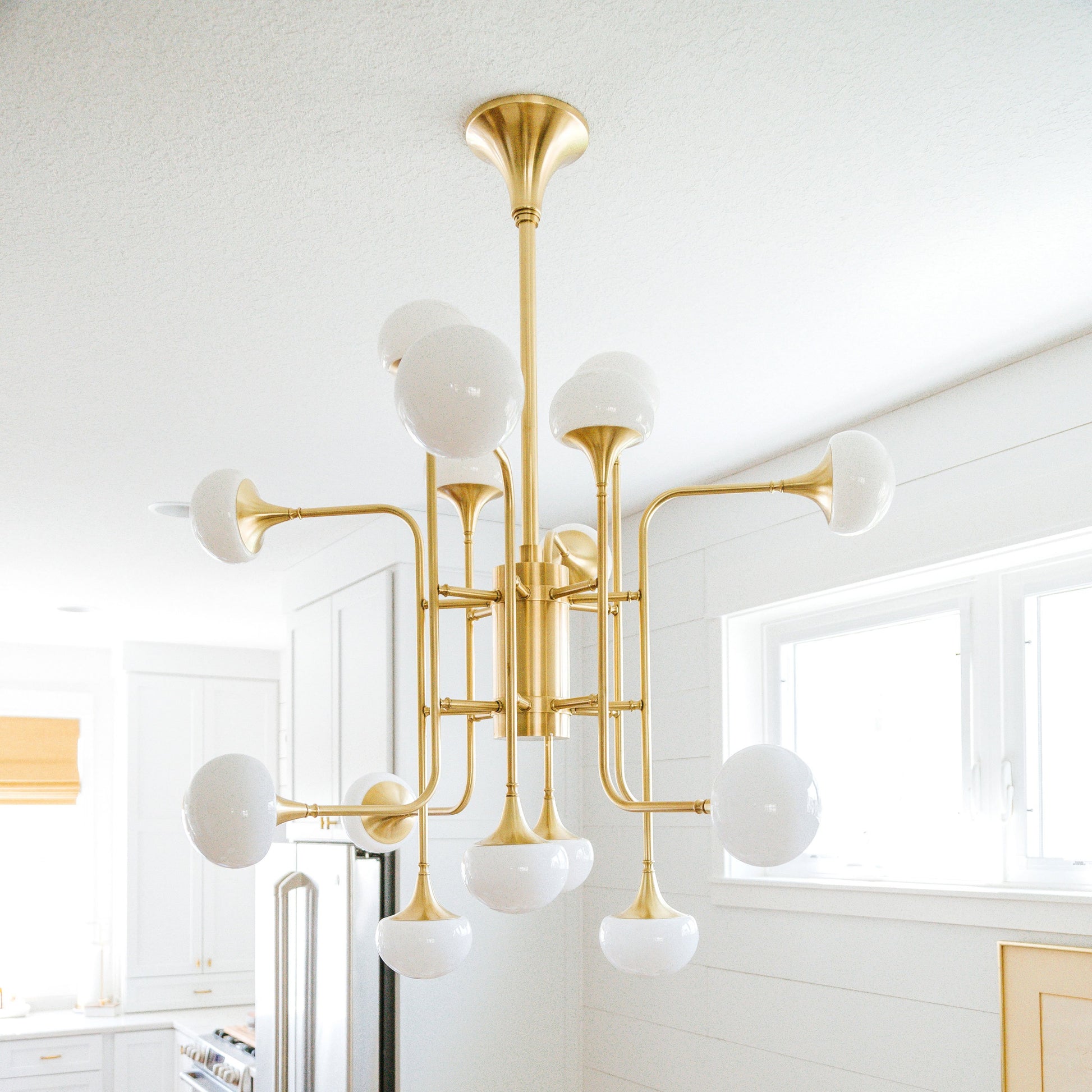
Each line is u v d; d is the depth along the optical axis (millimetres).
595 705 1190
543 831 1336
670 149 1528
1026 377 2295
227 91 1390
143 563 3910
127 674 5402
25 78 1354
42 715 5477
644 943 1229
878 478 1148
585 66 1357
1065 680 2361
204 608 4703
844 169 1590
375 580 3541
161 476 2955
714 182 1614
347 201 1644
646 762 1215
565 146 1462
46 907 5367
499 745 3523
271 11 1251
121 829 5363
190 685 5559
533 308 1370
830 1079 2643
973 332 2168
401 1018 3221
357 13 1259
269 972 3635
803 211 1702
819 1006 2691
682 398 2496
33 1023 4891
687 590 3268
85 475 2926
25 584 4188
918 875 2611
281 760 5727
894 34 1305
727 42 1315
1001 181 1629
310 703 3969
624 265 1864
